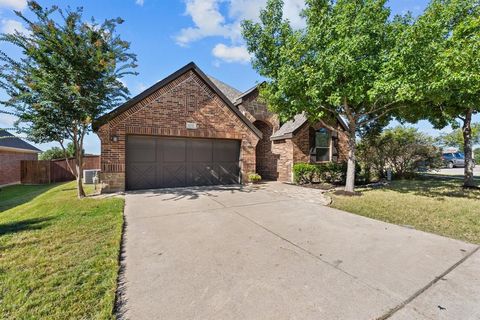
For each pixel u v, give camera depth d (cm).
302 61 780
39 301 239
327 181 1241
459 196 798
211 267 316
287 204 702
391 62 654
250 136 1188
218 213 598
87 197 795
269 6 823
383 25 716
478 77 554
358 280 284
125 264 324
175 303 240
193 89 1045
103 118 836
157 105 967
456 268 315
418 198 774
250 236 435
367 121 937
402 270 309
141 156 966
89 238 412
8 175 1594
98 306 233
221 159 1148
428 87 597
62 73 738
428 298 249
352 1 723
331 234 446
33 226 479
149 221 528
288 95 837
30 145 2122
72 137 807
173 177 1033
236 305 237
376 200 749
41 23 723
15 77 715
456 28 652
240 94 1579
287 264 325
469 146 984
